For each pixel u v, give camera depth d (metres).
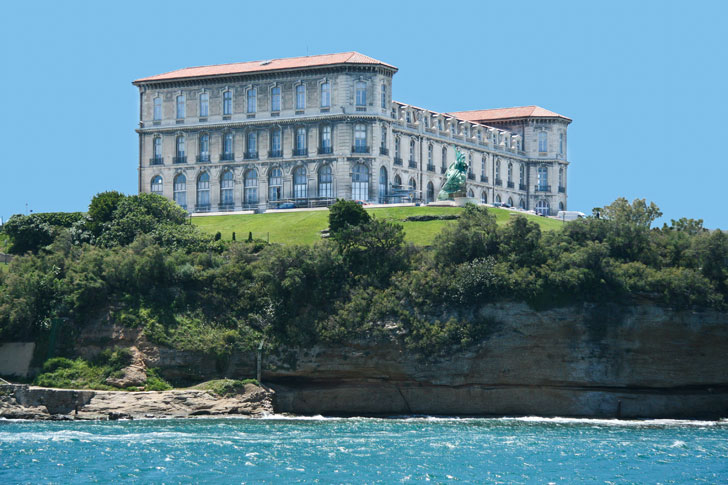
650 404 142.38
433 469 95.50
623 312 141.62
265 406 135.50
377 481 90.25
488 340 139.50
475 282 140.88
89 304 141.38
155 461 96.00
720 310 143.38
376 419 133.75
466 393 140.00
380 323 139.88
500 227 150.50
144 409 130.38
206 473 91.62
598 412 141.12
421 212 185.62
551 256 145.88
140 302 142.12
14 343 137.88
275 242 166.50
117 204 173.38
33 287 139.50
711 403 144.50
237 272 146.75
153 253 144.38
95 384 134.25
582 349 141.12
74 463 94.69
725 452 107.94
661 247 153.38
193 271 145.75
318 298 144.38
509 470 95.94
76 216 176.00
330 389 139.38
